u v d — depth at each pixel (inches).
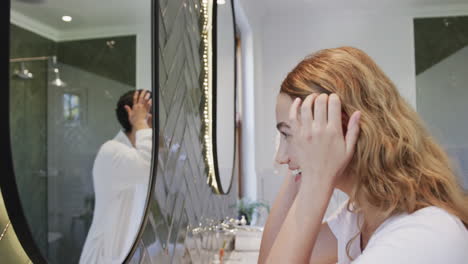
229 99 73.0
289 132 24.6
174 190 37.0
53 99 16.5
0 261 14.8
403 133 22.2
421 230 19.8
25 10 15.1
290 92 24.2
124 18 23.2
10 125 14.2
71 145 17.6
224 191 68.1
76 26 18.1
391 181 21.4
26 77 15.0
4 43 14.0
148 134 26.9
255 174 116.9
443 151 23.6
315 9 137.4
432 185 21.7
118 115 22.3
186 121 42.3
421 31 136.6
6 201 14.3
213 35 55.1
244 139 117.9
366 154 21.8
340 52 24.3
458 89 133.7
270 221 32.6
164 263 33.9
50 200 16.3
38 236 15.6
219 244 65.2
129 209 24.1
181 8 39.2
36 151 15.5
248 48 117.9
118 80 22.2
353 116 21.7
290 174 33.0
